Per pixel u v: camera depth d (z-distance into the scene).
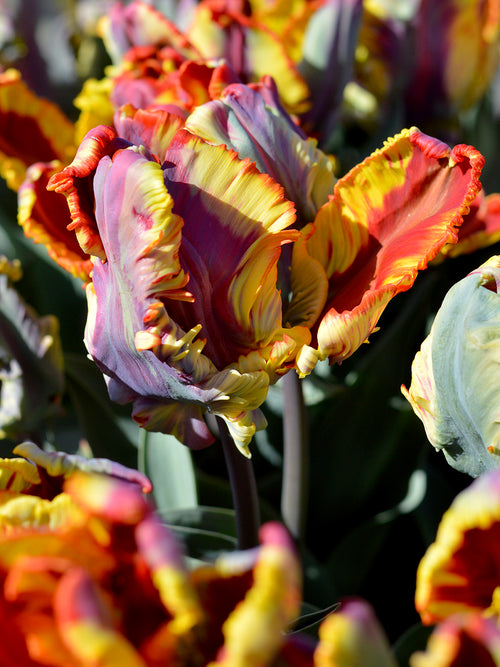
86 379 0.80
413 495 0.75
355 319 0.59
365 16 0.87
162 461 0.74
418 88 0.89
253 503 0.65
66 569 0.50
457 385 0.58
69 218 0.68
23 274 0.94
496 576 0.52
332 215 0.61
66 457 0.57
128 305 0.58
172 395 0.59
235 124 0.60
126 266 0.57
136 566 0.51
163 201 0.56
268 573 0.49
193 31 0.77
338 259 0.62
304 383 0.80
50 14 0.99
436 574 0.52
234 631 0.49
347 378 0.81
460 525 0.51
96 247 0.58
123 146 0.58
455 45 0.86
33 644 0.50
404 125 0.91
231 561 0.51
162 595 0.51
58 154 0.78
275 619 0.49
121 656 0.48
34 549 0.51
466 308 0.58
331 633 0.49
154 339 0.57
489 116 1.02
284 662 0.51
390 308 0.87
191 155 0.57
